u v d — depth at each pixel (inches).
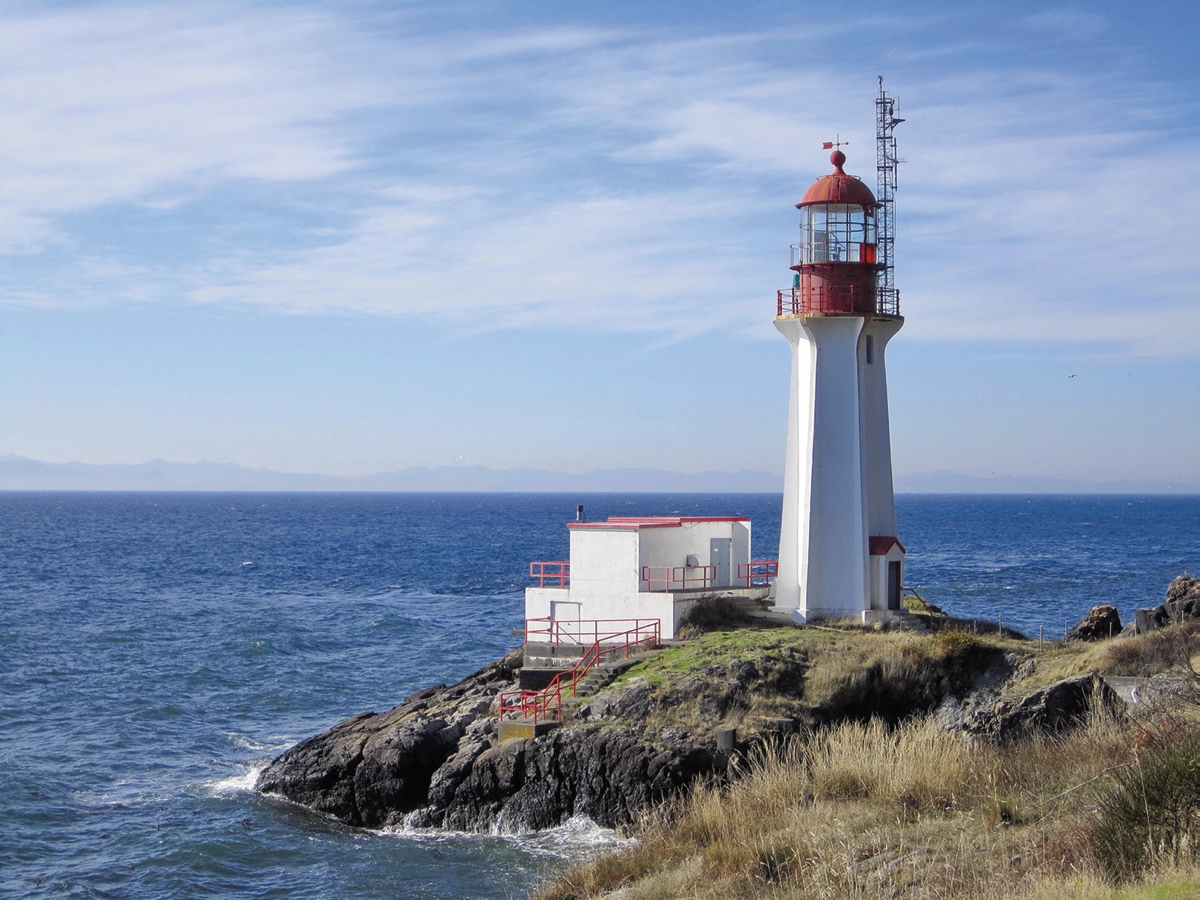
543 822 1259.8
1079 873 636.7
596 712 1336.1
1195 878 568.1
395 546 6633.9
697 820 944.3
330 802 1375.5
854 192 1689.2
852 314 1662.2
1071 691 1184.8
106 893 1133.1
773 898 713.6
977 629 1683.1
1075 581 3949.3
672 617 1592.0
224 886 1149.1
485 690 1560.0
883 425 1740.9
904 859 738.8
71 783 1498.5
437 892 1090.7
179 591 3993.6
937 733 1041.5
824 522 1674.5
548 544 6811.0
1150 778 670.5
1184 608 1610.5
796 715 1323.8
